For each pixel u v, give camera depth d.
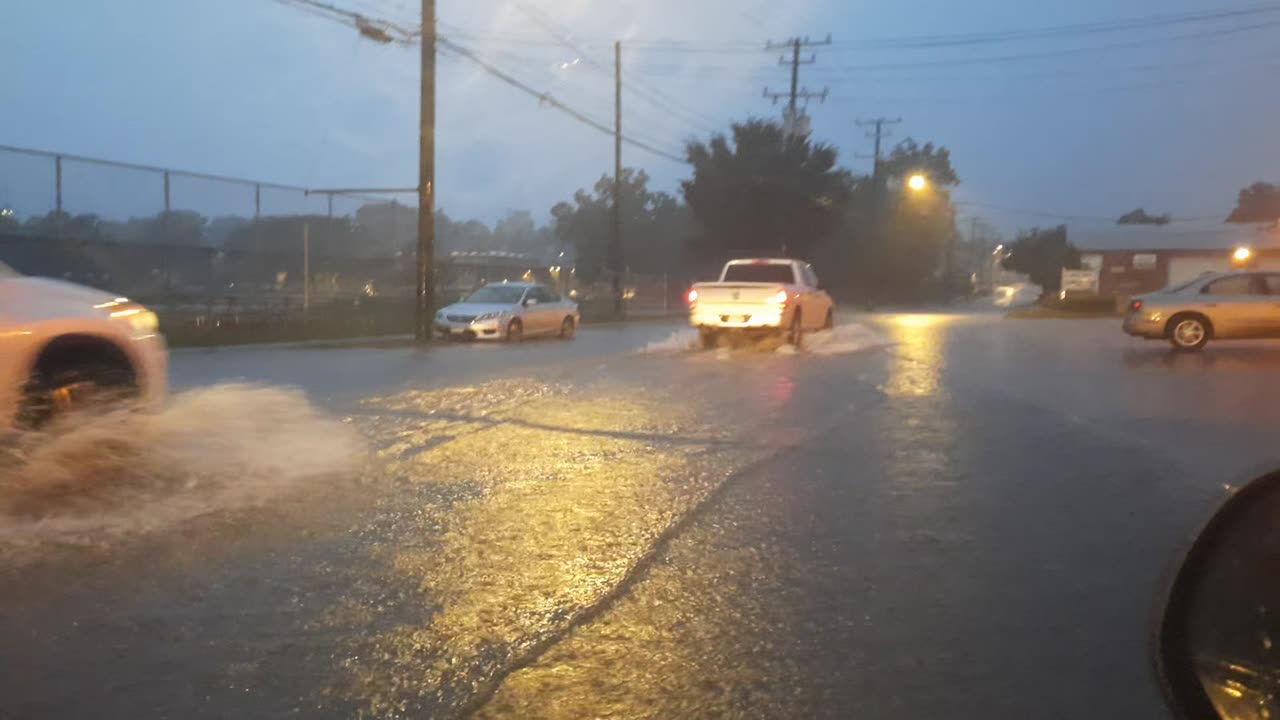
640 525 6.81
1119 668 4.62
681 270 72.69
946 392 13.36
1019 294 115.69
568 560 6.07
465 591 5.54
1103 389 13.70
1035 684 4.46
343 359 18.95
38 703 4.18
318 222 31.70
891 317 39.16
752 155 55.72
